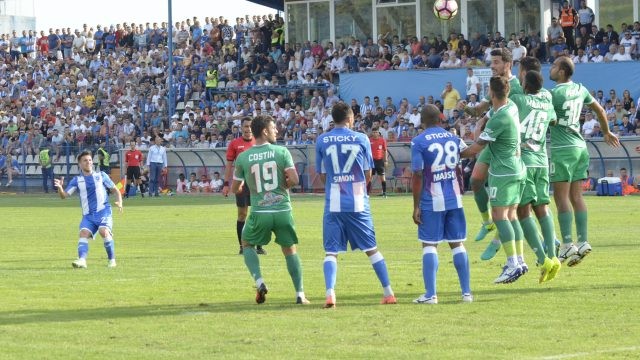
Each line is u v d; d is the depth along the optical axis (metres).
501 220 15.77
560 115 18.03
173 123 57.94
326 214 14.90
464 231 15.08
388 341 12.19
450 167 14.91
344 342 12.18
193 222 33.25
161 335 12.82
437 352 11.52
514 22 56.38
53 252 24.02
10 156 63.69
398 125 50.94
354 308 14.69
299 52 59.72
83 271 19.83
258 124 15.27
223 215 36.47
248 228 15.27
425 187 14.90
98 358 11.53
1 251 24.28
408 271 18.94
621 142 45.22
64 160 61.62
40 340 12.61
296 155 52.81
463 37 53.94
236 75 61.72
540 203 16.73
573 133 18.14
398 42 57.03
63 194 20.62
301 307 14.90
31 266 20.86
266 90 58.59
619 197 41.41
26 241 27.12
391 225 30.06
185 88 62.69
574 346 11.70
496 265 19.50
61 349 12.04
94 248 24.88
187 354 11.64
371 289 16.64
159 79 64.38
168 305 15.30
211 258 22.11
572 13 51.84
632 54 49.75
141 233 29.14
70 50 73.25
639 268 18.58
